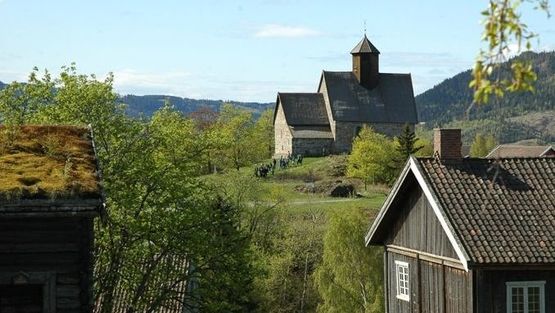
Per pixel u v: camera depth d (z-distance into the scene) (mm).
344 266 53844
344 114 133625
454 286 27547
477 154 154625
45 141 20297
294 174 106312
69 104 31000
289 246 65250
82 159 19219
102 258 29703
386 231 33344
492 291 26031
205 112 168625
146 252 30344
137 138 31453
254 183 67688
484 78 8297
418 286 30219
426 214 29578
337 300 53625
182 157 31922
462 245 25875
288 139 135125
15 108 32188
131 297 31000
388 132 134875
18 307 16953
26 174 17562
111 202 29328
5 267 16578
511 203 27875
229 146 33188
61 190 16625
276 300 60781
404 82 137875
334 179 100438
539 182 28984
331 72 136750
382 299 51781
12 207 16328
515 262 25516
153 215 29781
